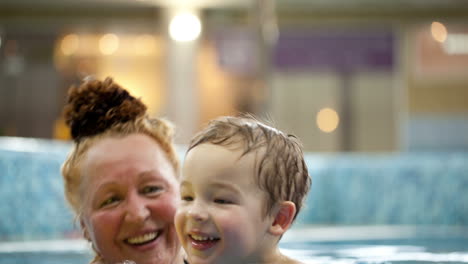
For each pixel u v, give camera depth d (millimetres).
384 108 12891
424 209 6070
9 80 12266
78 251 3559
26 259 3250
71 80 12414
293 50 12883
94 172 2141
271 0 11117
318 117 12883
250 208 1870
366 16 12836
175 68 11812
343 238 4617
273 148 1954
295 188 2002
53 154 4668
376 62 12875
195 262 1867
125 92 2301
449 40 12781
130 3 11891
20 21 12391
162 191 2156
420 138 12867
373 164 6332
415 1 12406
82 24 12492
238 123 2004
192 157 1925
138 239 2105
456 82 12820
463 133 12805
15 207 4207
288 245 4113
